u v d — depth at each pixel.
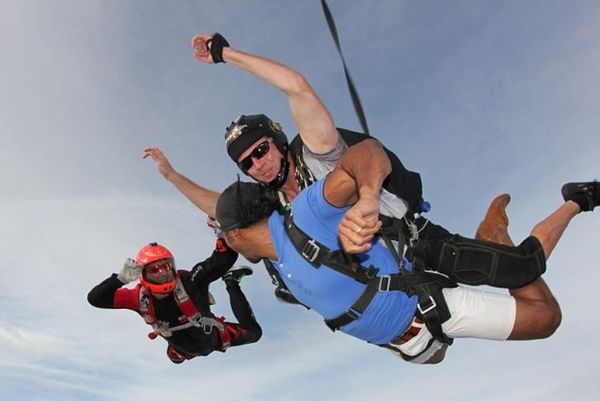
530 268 4.15
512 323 4.24
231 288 7.98
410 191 4.21
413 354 4.27
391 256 4.01
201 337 7.52
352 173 3.13
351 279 3.80
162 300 7.30
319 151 3.97
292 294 4.21
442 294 4.09
